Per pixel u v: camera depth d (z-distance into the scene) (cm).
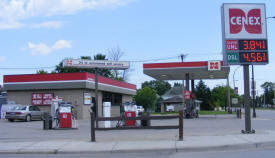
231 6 1666
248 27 1661
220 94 9981
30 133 1844
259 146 1280
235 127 2108
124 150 1201
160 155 1123
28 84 3353
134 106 2181
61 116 2092
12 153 1223
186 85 3347
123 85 4556
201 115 4534
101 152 1202
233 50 1647
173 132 1775
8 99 3450
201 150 1213
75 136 1667
